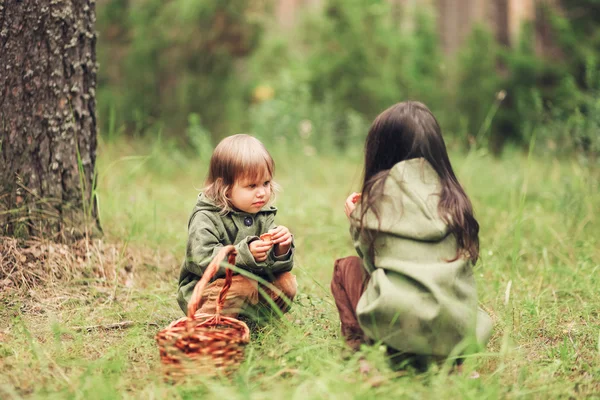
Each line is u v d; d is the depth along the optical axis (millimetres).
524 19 15367
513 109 14320
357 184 10062
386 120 3746
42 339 4145
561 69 14172
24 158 4996
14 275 4824
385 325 3410
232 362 3514
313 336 4156
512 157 10602
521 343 4352
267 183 4293
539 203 7684
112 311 4688
